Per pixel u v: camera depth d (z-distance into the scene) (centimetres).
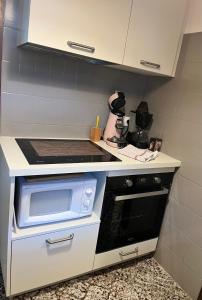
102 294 153
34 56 148
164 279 175
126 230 167
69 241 141
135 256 179
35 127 162
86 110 178
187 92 161
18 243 124
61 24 119
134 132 186
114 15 132
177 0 150
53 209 137
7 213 123
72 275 152
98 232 152
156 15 146
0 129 152
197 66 153
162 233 185
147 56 151
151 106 191
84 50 129
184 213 166
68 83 165
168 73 165
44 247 133
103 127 189
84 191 139
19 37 133
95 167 133
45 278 141
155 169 161
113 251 164
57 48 121
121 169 142
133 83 191
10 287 131
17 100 151
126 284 164
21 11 127
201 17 150
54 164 123
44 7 113
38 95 157
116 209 155
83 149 159
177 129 169
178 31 158
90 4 123
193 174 158
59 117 169
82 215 145
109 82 180
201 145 153
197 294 158
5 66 142
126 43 141
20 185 119
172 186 175
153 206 173
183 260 167
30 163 119
